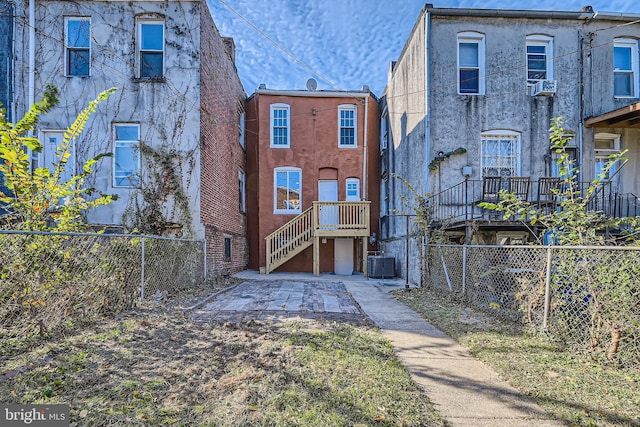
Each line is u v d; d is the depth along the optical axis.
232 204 12.12
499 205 6.02
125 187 8.98
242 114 13.99
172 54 9.16
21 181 5.14
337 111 14.09
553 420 2.49
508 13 9.44
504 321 5.18
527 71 9.77
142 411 2.47
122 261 5.41
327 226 12.12
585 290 3.87
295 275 12.18
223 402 2.63
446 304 6.57
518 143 9.67
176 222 8.97
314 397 2.73
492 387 3.02
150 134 9.09
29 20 8.98
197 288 8.00
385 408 2.62
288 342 4.04
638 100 9.70
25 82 8.94
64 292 4.36
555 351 3.87
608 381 3.08
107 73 9.16
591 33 9.69
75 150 9.05
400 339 4.40
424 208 9.20
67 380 2.89
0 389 2.67
